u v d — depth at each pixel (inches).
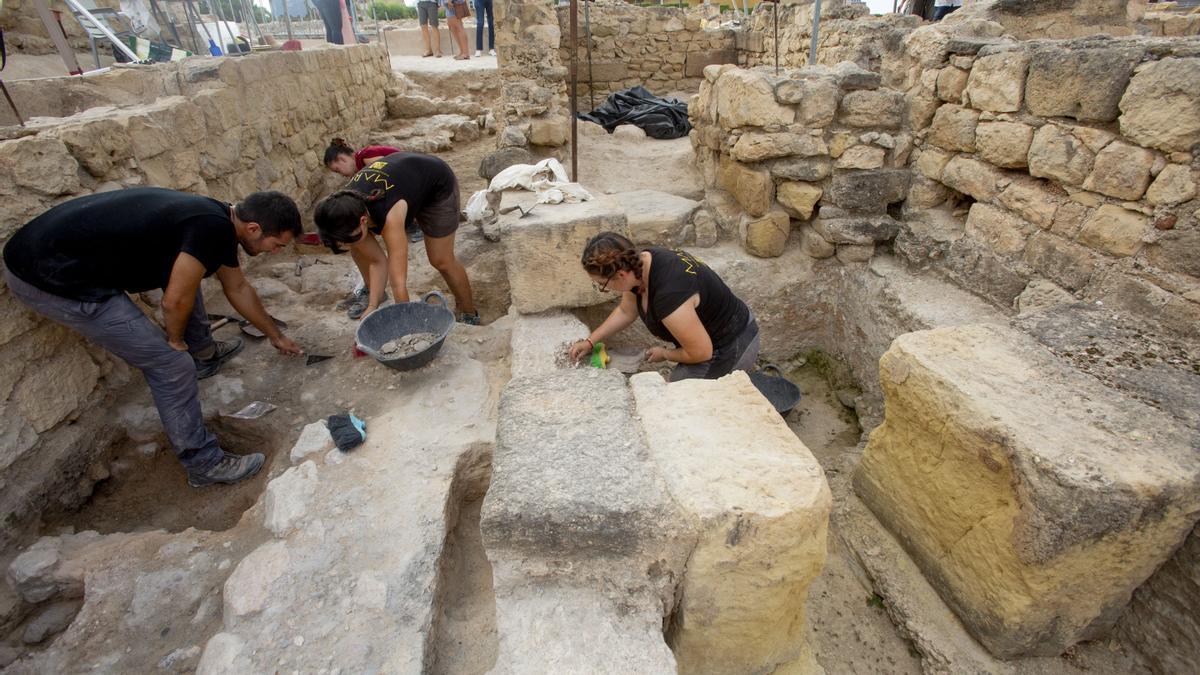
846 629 87.3
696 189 175.6
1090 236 91.8
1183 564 67.6
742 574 56.4
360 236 99.5
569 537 54.4
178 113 133.6
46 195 93.8
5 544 84.5
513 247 111.2
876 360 127.3
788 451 60.1
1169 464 60.4
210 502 96.4
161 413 91.2
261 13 342.0
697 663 63.8
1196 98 74.4
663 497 54.7
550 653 52.9
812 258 141.3
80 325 82.0
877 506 95.6
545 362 103.4
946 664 77.2
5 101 142.3
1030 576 66.4
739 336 102.0
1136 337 81.0
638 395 70.3
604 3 342.0
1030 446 63.4
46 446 92.8
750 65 318.3
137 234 81.7
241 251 155.0
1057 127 94.9
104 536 85.7
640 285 93.2
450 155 277.9
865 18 195.2
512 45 207.9
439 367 108.0
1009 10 147.1
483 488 93.4
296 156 206.2
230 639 64.5
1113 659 75.5
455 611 75.4
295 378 112.4
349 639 64.3
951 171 119.3
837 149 128.0
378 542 74.4
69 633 70.3
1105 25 147.7
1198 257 77.5
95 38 216.8
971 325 86.5
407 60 421.1
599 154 216.5
